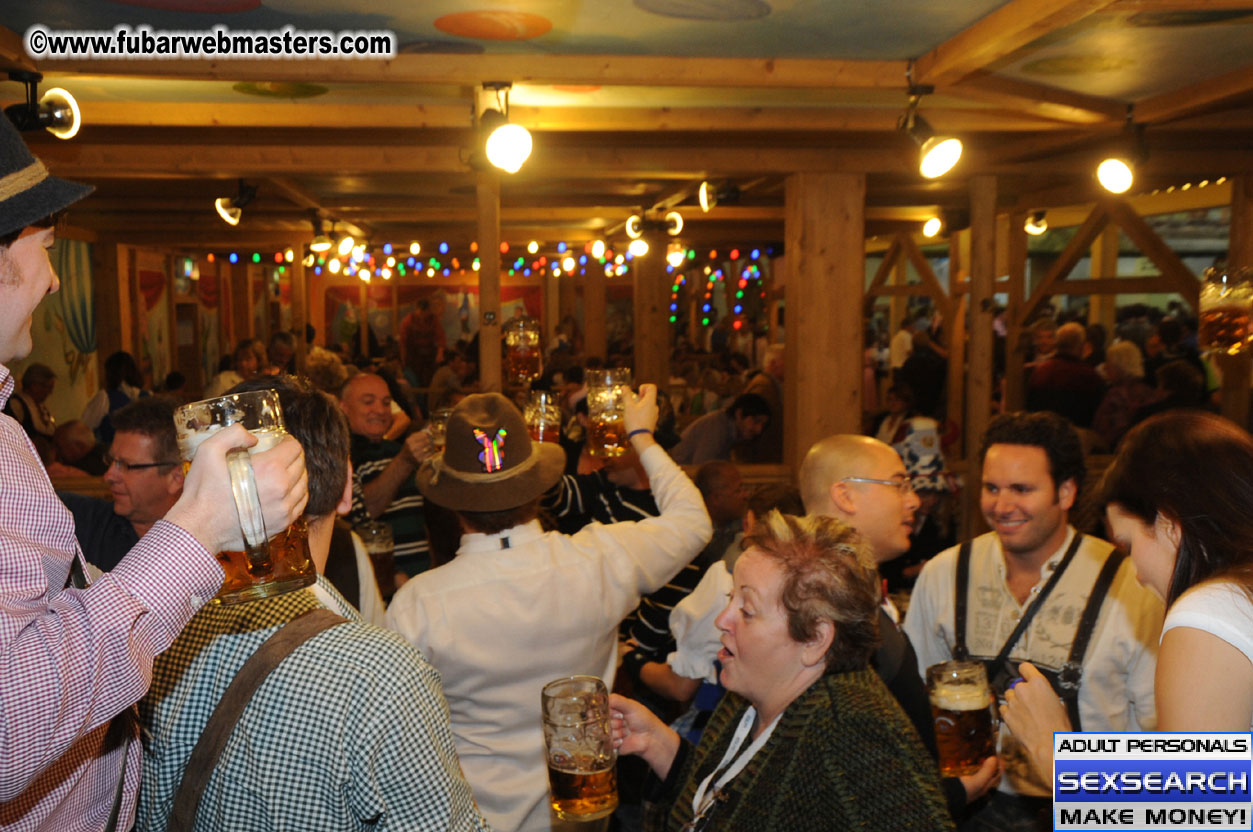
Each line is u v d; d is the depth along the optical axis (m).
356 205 8.48
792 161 5.48
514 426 1.85
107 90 4.09
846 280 5.57
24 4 2.92
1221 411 6.52
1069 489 1.90
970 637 1.99
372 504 2.79
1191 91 4.14
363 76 3.44
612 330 18.38
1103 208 7.07
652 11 3.01
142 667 0.76
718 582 1.99
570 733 1.41
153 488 1.92
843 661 1.27
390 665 1.03
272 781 0.98
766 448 6.69
